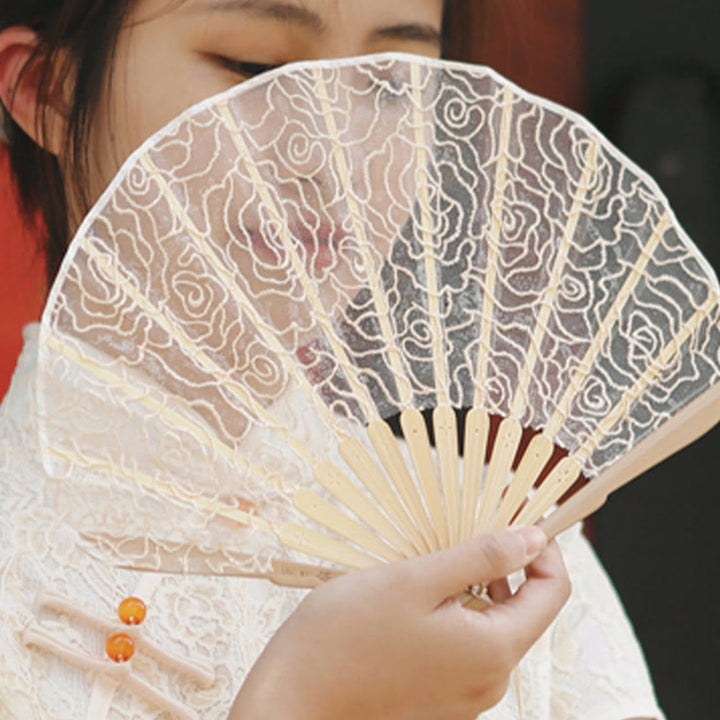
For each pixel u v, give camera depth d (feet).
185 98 17.93
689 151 28.48
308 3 18.04
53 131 18.56
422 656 12.38
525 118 13.94
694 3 28.73
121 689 13.56
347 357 13.47
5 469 14.75
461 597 13.25
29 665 13.30
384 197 13.66
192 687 14.05
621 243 13.91
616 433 13.64
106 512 12.49
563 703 17.01
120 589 14.34
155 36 17.92
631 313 13.82
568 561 18.35
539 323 13.79
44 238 19.43
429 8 19.57
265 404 13.25
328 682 12.38
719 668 28.58
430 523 13.14
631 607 28.66
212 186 13.15
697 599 28.76
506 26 27.20
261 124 13.37
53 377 12.49
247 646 14.65
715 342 13.69
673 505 28.94
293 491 13.10
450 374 13.65
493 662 12.55
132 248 12.92
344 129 13.57
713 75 28.76
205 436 12.84
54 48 18.26
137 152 13.01
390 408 13.51
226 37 17.93
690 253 13.79
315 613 12.49
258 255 13.32
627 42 28.30
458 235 13.83
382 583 12.41
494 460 13.41
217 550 12.75
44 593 13.60
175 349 12.95
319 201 13.48
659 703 28.35
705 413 12.69
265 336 13.28
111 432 12.59
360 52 18.76
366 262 13.61
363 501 13.09
